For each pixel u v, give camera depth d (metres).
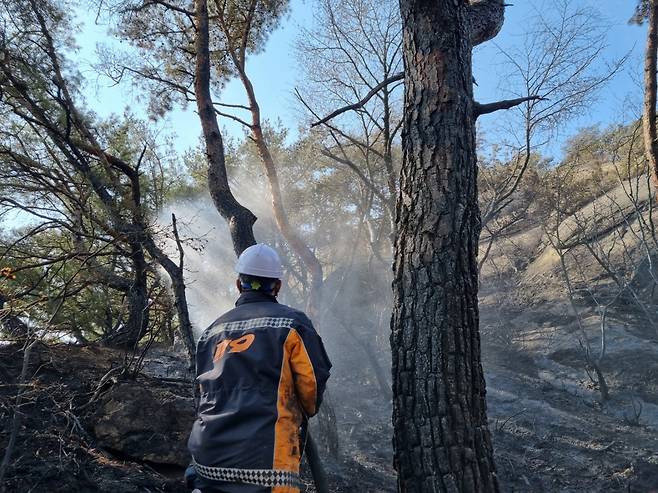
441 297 3.44
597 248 12.52
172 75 8.24
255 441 2.51
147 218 7.24
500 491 3.38
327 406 6.22
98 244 8.14
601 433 7.45
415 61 3.80
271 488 2.46
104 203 7.11
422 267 3.51
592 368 9.07
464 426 3.30
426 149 3.65
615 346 9.47
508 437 7.35
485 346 10.59
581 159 11.54
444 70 3.71
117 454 4.82
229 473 2.49
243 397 2.59
